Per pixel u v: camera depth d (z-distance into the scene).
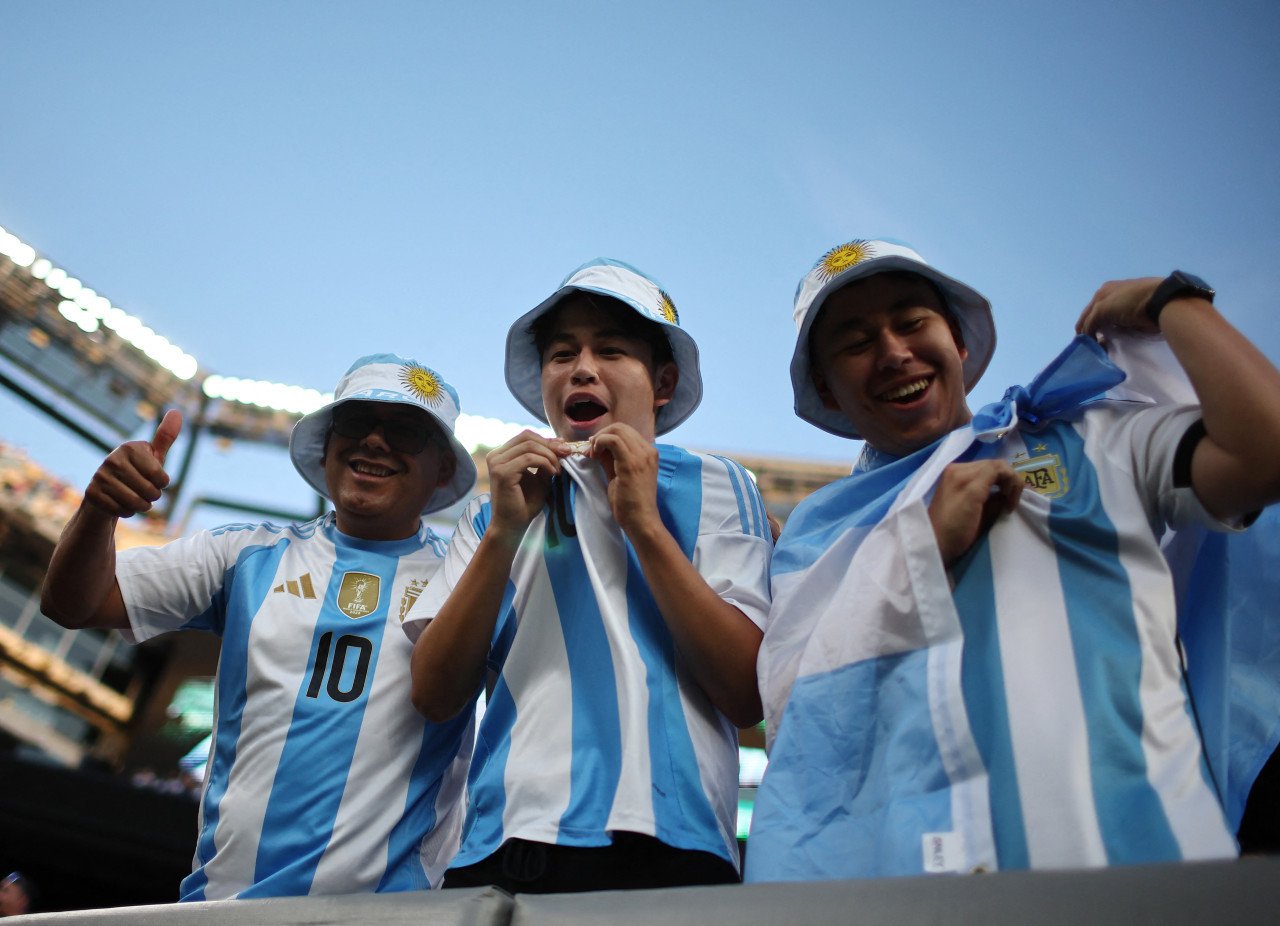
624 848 1.70
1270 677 1.73
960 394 2.11
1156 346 1.89
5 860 6.33
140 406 10.72
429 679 2.03
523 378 2.52
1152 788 1.43
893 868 1.45
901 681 1.61
